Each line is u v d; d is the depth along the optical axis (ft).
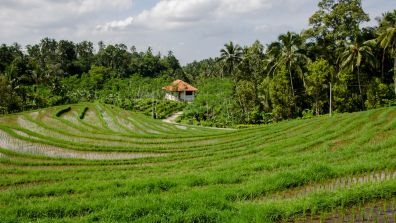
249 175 73.51
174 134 172.96
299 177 63.16
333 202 50.47
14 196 63.72
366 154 84.79
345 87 215.51
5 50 463.01
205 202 51.85
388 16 199.62
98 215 49.01
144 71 573.74
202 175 71.72
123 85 482.69
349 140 109.60
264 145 122.52
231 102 314.76
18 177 82.38
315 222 46.47
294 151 103.45
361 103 219.82
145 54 617.21
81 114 265.34
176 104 392.27
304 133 138.31
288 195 58.34
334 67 242.78
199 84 479.00
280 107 239.09
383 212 48.19
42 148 132.26
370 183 57.41
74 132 180.34
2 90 299.99
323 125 147.33
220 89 402.93
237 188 60.18
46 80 433.07
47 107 332.60
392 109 161.27
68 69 554.05
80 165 105.19
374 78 214.69
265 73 278.67
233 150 118.83
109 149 128.67
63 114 275.39
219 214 47.83
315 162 80.12
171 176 73.72
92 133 175.83
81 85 474.08
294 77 250.16
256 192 58.65
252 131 162.91
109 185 68.08
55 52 588.91
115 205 51.72
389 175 64.80
